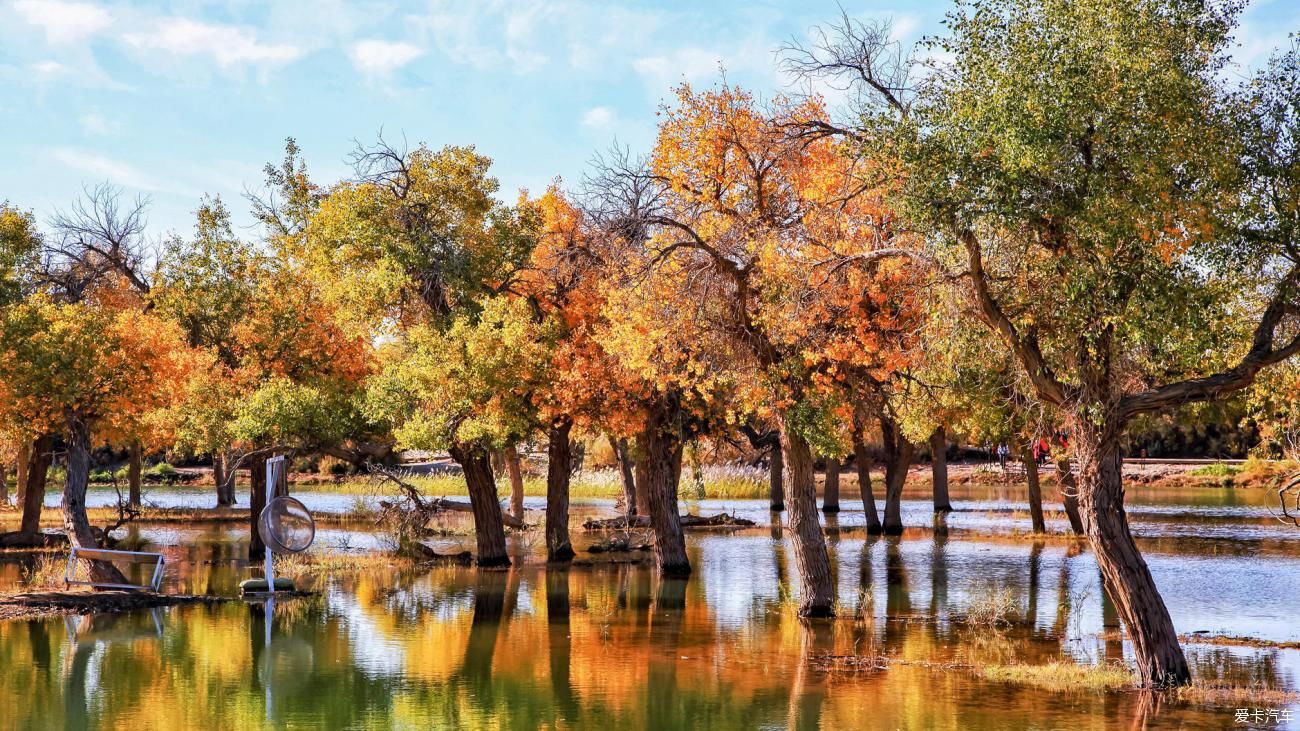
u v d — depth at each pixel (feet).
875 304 65.00
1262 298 52.95
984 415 85.10
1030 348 52.08
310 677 57.36
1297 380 57.47
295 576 96.17
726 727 47.29
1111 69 46.68
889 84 57.57
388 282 94.12
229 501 170.09
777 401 67.92
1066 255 48.85
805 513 74.59
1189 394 49.70
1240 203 48.42
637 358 69.21
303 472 238.48
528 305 98.94
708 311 68.85
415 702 52.19
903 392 76.95
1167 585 86.28
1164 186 44.68
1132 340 48.26
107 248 146.82
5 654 62.49
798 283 62.44
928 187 47.78
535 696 53.36
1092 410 49.01
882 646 64.49
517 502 146.20
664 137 78.54
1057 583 89.56
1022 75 46.19
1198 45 48.14
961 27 48.44
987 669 57.52
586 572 99.45
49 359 93.81
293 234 128.16
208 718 49.14
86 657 61.82
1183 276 47.78
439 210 97.91
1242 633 66.80
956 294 52.29
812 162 71.82
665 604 80.89
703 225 72.74
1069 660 59.98
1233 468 215.51
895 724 47.24
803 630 69.92
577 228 95.20
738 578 95.25
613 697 53.11
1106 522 52.21
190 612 77.10
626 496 147.64
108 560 87.61
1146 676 52.85
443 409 94.43
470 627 71.77
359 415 103.50
